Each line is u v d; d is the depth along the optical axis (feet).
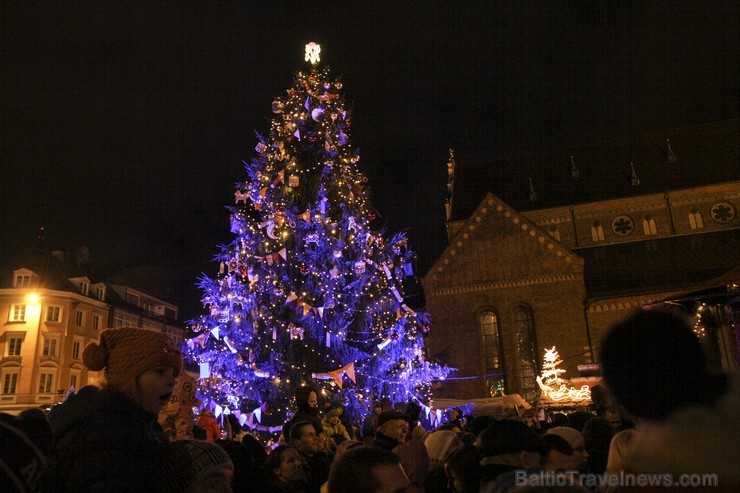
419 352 85.10
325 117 81.92
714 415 7.14
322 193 78.69
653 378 7.50
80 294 178.29
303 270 75.87
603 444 19.62
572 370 120.37
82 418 9.95
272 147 81.61
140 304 220.84
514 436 12.83
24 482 8.10
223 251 76.07
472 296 131.23
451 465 14.12
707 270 124.67
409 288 163.22
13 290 171.01
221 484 9.77
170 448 10.03
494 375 125.39
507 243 132.26
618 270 135.74
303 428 22.36
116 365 10.88
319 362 76.02
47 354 167.63
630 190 150.92
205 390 68.69
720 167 146.30
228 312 73.46
